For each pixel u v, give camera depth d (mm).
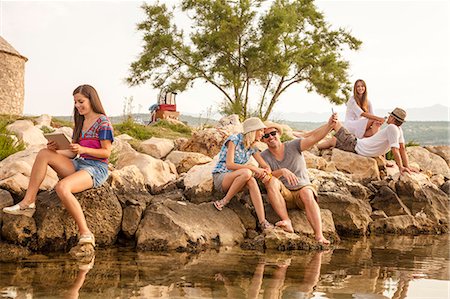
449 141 122500
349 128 11703
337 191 9180
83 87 6746
